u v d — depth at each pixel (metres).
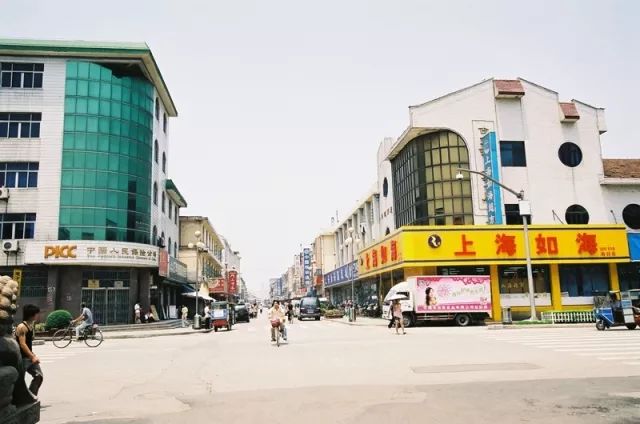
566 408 6.94
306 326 34.59
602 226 32.38
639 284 33.41
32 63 33.44
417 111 34.72
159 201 40.34
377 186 48.88
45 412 7.61
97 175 32.94
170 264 38.97
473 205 33.59
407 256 30.81
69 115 33.09
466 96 35.09
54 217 32.03
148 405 8.04
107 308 32.72
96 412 7.56
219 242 74.25
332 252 81.25
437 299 28.25
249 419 6.79
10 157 32.41
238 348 17.75
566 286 32.50
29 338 7.35
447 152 34.69
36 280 32.00
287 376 10.67
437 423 6.29
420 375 10.23
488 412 6.82
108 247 31.70
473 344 16.39
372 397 8.07
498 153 34.19
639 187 35.47
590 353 13.19
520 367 10.94
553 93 35.81
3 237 31.77
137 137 35.09
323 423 6.46
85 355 16.73
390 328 28.22
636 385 8.55
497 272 31.80
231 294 79.50
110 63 34.94
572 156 35.25
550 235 31.88
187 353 16.58
